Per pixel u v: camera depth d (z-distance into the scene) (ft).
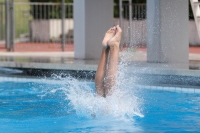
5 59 62.23
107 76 30.66
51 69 52.54
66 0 132.05
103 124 29.43
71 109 34.58
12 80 52.39
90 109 32.35
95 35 63.77
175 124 29.45
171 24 56.24
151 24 56.39
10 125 29.40
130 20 88.79
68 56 70.08
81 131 27.55
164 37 55.93
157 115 32.30
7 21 86.33
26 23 132.05
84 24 62.80
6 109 35.01
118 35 29.73
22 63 54.65
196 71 42.98
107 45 29.99
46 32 120.78
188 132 27.14
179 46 56.70
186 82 44.01
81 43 63.36
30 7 133.28
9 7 86.84
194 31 106.52
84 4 62.69
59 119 31.12
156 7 55.88
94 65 49.65
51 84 48.47
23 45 111.55
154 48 56.08
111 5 65.05
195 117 31.68
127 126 28.78
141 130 27.71
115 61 30.17
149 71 46.01
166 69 45.01
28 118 31.58
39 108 35.29
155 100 38.11
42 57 67.26
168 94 41.16
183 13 56.85
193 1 57.47
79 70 50.42
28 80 51.52
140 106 35.12
